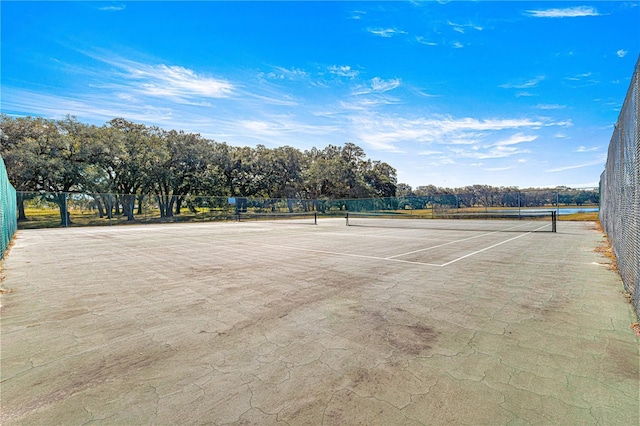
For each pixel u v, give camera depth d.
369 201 34.34
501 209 25.62
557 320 3.28
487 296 4.19
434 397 1.95
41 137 22.44
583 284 4.77
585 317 3.36
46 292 4.72
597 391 2.00
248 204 31.36
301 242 11.01
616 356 2.47
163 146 29.02
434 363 2.40
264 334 3.04
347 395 1.99
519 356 2.49
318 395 1.99
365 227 18.98
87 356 2.63
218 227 20.53
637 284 3.35
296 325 3.25
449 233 13.89
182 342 2.88
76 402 1.98
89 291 4.76
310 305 3.91
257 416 1.79
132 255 8.39
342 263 6.78
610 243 8.59
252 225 22.52
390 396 1.97
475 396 1.95
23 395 2.06
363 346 2.72
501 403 1.88
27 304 4.14
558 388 2.04
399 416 1.76
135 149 27.52
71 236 14.43
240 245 10.37
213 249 9.42
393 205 32.16
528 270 5.83
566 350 2.59
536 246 9.11
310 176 40.41
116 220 24.17
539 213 23.30
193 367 2.41
